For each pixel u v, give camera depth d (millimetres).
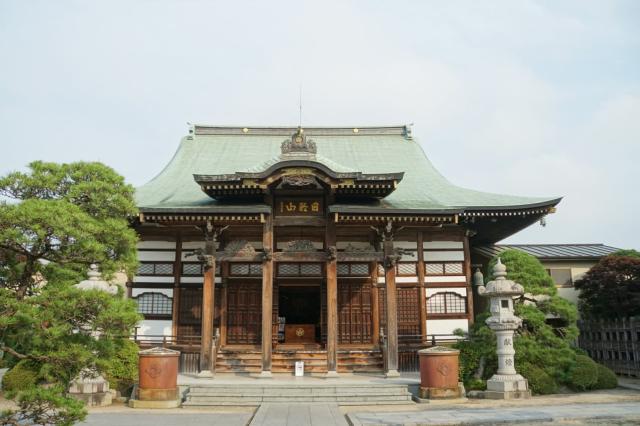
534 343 23000
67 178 15859
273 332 30312
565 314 23531
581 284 31344
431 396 21156
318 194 27781
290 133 41906
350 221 27031
